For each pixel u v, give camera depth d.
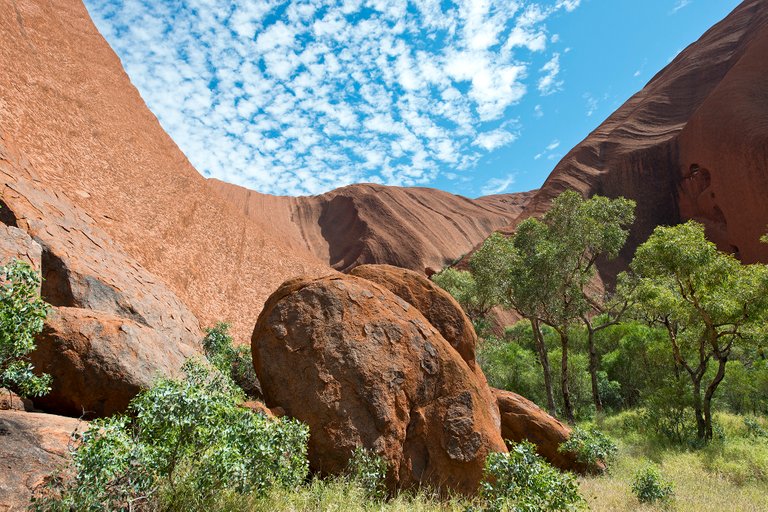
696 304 14.16
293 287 7.33
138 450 3.42
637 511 6.74
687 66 87.44
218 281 28.16
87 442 3.35
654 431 14.40
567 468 10.34
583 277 21.30
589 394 23.30
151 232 24.30
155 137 36.97
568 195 22.44
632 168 71.69
